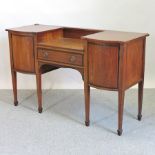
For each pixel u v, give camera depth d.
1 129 2.88
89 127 2.90
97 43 2.61
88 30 3.22
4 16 3.72
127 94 3.65
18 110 3.29
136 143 2.62
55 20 3.72
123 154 2.46
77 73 3.86
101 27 3.70
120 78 2.60
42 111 3.25
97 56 2.65
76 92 3.79
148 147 2.56
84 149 2.54
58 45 2.94
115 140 2.67
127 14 3.63
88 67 2.75
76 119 3.07
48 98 3.61
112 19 3.66
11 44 3.17
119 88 2.64
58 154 2.47
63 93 3.76
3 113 3.21
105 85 2.69
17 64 3.20
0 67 3.87
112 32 2.96
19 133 2.80
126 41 2.53
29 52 3.08
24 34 3.04
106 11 3.64
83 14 3.68
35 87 3.89
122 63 2.56
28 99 3.58
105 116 3.12
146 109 3.26
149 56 3.73
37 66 3.08
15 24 3.75
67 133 2.80
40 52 3.02
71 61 2.85
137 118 3.05
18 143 2.64
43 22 3.74
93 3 3.63
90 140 2.68
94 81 2.74
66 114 3.19
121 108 2.69
